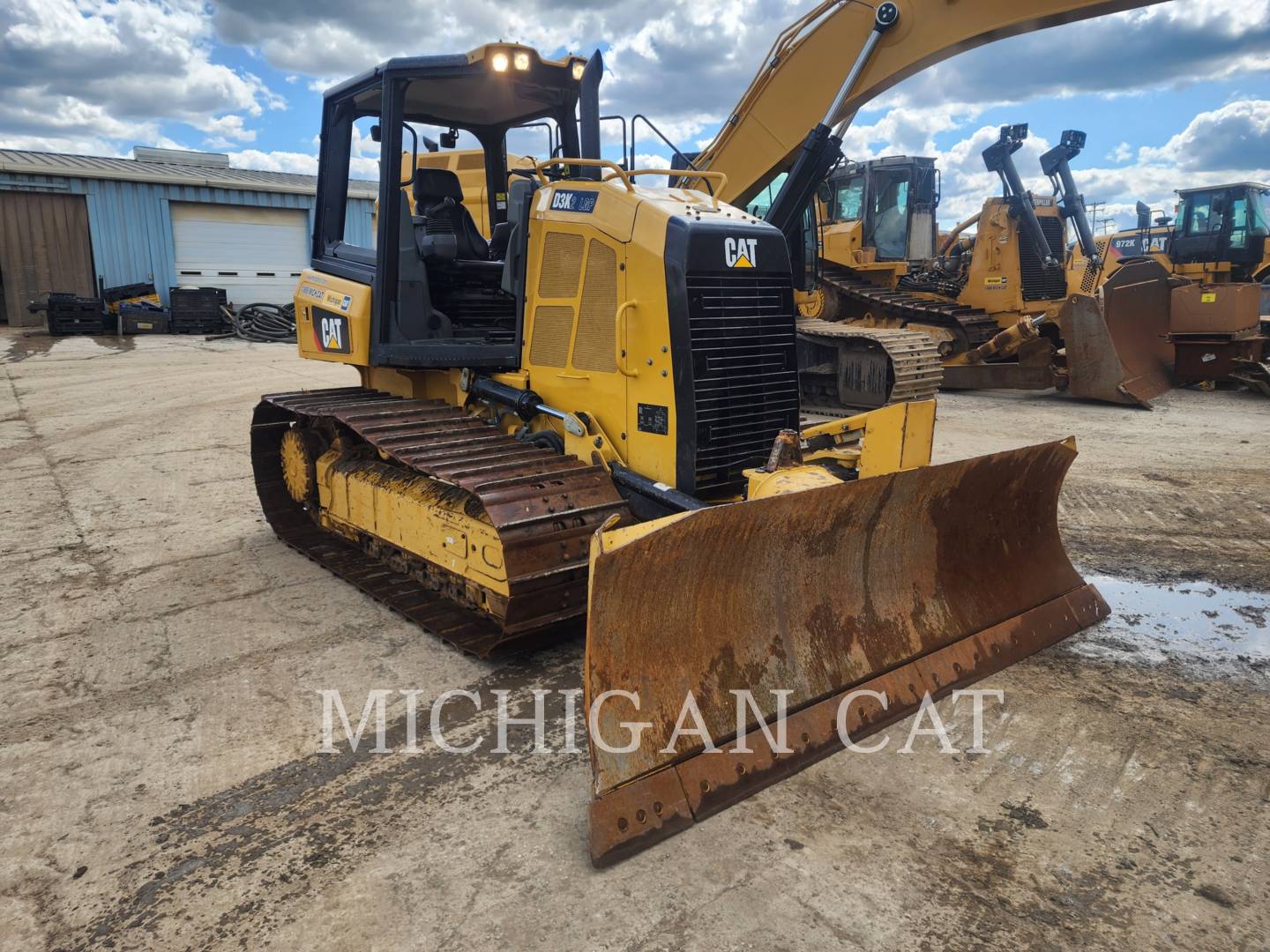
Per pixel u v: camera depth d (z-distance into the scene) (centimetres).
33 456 874
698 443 399
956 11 767
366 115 569
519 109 551
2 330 2131
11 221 2144
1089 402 1227
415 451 426
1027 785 313
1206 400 1225
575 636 442
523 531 368
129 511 684
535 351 459
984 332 1345
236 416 1095
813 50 859
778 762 313
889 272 1452
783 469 380
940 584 402
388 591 498
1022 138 1348
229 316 2197
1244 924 245
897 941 238
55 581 530
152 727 357
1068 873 266
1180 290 1309
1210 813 297
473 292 549
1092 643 439
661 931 242
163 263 2320
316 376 1468
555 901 254
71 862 274
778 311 433
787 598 342
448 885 262
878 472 414
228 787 315
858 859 272
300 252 2514
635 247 402
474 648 412
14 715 368
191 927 245
